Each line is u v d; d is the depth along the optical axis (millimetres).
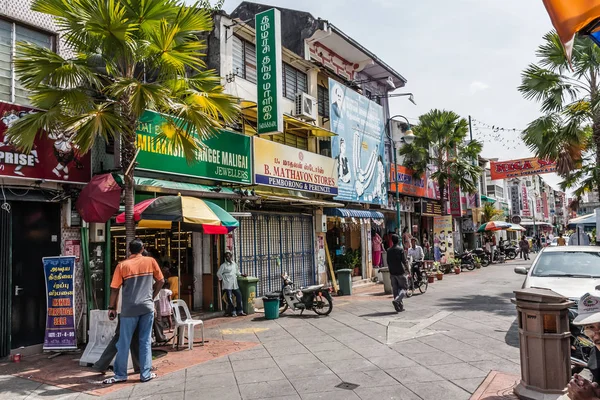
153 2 7152
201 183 10906
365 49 18125
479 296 12859
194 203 8047
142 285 6027
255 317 10781
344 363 6320
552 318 4535
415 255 14984
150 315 6070
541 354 4504
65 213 8266
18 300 7520
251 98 12797
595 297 3928
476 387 5145
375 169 19047
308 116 14578
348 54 18297
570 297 6598
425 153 23219
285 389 5332
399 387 5227
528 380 4602
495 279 17766
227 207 11359
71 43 7570
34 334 7660
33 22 8055
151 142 9219
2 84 7648
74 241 8383
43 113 6852
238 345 7750
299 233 14922
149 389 5570
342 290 14555
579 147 14258
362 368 6039
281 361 6594
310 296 10680
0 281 7258
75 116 6855
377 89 21703
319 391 5203
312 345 7516
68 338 7469
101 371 6211
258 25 12219
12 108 7383
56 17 7414
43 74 6738
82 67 6906
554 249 8734
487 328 8320
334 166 15742
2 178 7320
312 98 14922
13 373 6453
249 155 11992
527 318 4641
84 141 7062
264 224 13375
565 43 3262
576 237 18031
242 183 11672
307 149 15672
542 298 4508
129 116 7398
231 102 8266
